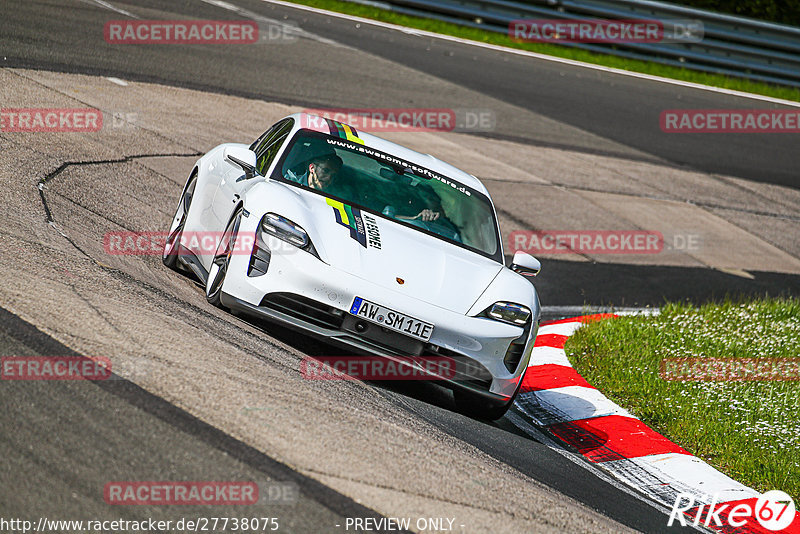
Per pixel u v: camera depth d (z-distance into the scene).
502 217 41.88
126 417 13.75
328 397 17.23
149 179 31.38
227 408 15.02
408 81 58.59
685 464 21.61
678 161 59.28
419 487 14.62
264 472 13.32
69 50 43.78
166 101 40.97
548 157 52.62
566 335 30.64
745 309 37.59
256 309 19.53
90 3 55.41
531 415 23.62
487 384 20.48
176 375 15.68
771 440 23.69
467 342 19.94
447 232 22.77
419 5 78.00
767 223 52.78
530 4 79.00
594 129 60.66
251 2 70.06
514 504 15.40
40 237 21.41
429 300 19.89
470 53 71.56
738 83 80.69
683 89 75.94
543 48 78.81
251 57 53.66
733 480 21.14
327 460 14.37
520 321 20.80
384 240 20.97
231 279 19.81
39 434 12.70
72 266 20.03
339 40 64.56
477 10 78.50
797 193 59.28
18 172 26.39
